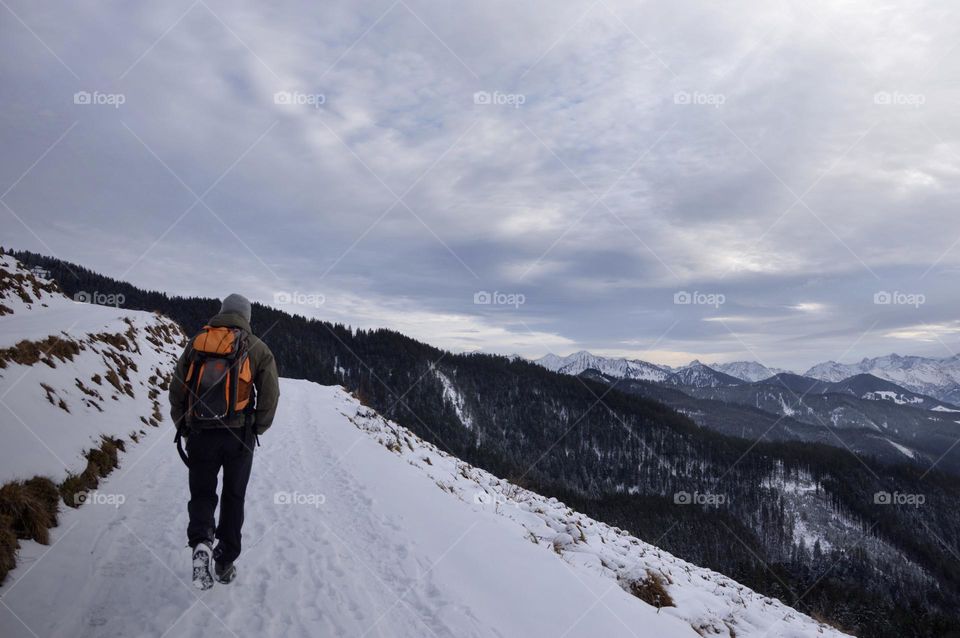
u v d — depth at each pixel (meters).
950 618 86.19
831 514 158.62
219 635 3.84
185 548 5.30
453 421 141.62
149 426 10.70
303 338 135.75
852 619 73.19
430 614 5.03
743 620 10.27
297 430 14.45
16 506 4.68
